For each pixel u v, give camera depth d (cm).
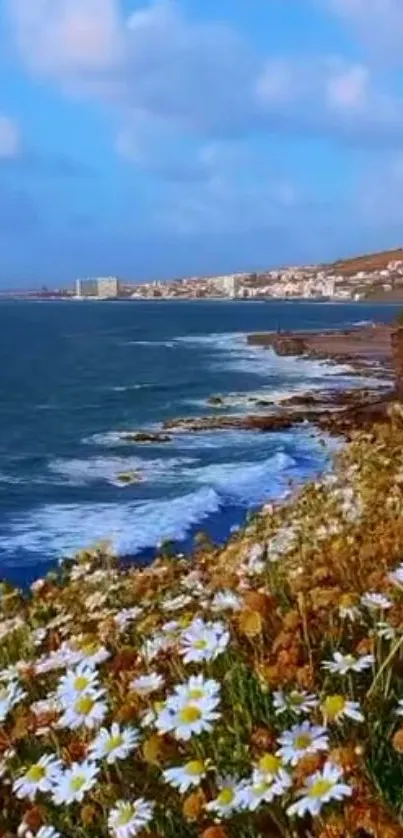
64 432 3572
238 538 634
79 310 19975
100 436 3434
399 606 273
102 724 252
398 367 3822
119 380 5628
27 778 224
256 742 213
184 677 255
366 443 809
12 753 247
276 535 494
